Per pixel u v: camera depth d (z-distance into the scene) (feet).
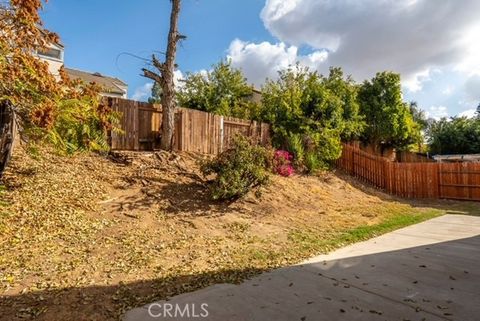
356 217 31.32
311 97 50.96
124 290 13.08
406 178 53.78
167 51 34.19
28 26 18.35
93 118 24.02
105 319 10.87
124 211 22.20
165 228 21.27
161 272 15.15
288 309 11.77
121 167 28.71
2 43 16.88
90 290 12.85
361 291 13.55
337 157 50.78
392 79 71.72
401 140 76.28
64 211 20.08
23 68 17.98
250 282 14.48
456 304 12.36
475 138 91.30
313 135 48.06
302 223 27.14
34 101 18.67
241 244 20.51
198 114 37.63
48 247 16.21
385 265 17.20
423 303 12.42
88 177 25.45
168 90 33.81
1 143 18.69
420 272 16.08
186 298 12.59
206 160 30.17
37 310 11.15
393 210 37.11
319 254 19.48
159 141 35.01
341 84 62.39
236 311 11.55
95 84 24.44
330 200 37.55
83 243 17.29
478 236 24.70
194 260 17.06
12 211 18.56
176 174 30.19
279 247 20.39
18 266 14.15
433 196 51.83
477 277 15.39
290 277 15.19
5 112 18.39
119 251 17.02
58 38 20.33
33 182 22.35
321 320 10.98
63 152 22.06
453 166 50.31
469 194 48.78
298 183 40.32
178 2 34.53
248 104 74.13
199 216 24.36
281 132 47.50
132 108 32.48
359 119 63.10
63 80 22.39
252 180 29.50
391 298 12.86
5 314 10.77
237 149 29.37
